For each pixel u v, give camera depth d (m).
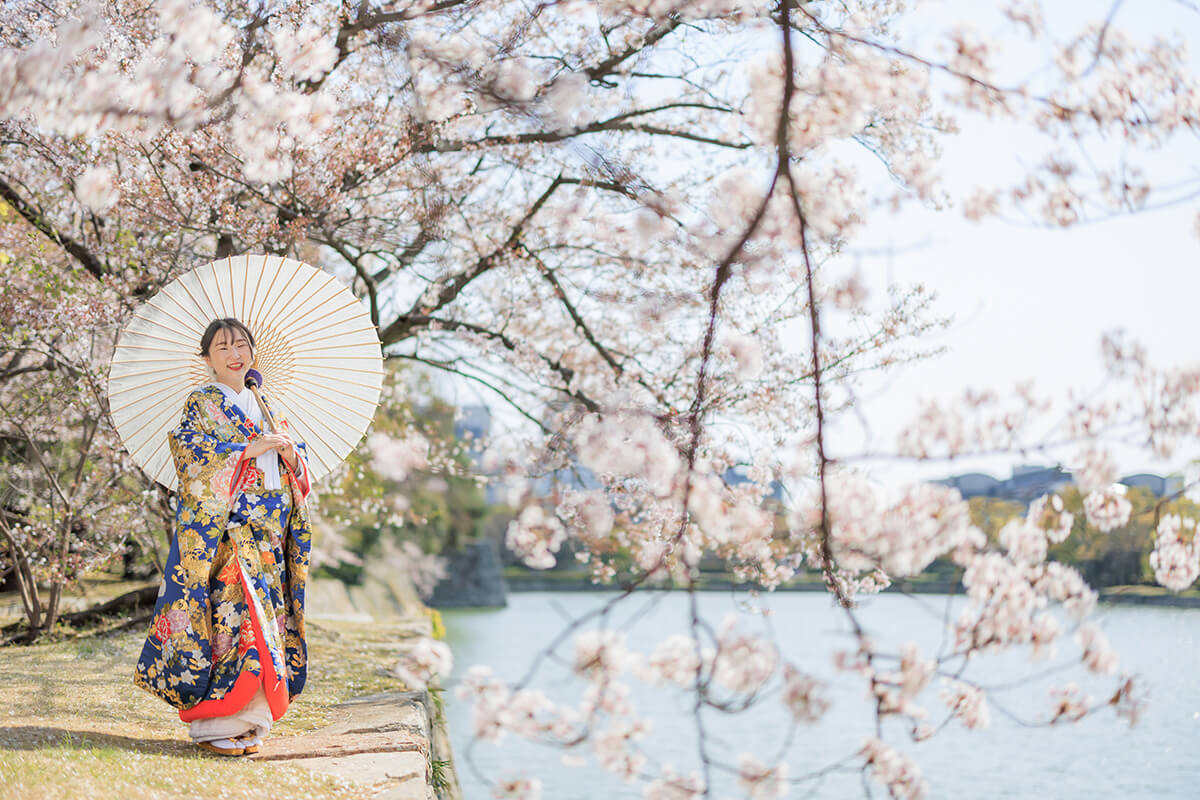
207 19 3.84
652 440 3.42
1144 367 3.21
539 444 6.65
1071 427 3.19
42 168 7.04
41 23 5.79
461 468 8.55
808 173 3.33
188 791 3.19
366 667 6.99
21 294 7.04
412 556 18.30
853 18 4.45
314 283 4.63
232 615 3.99
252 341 4.36
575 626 2.86
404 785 3.54
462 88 4.12
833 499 3.18
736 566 4.48
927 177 4.14
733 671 2.83
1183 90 3.57
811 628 22.05
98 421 7.37
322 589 15.28
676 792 2.91
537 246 7.87
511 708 2.90
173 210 6.37
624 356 7.86
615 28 6.17
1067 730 11.65
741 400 6.70
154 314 4.48
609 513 4.42
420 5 5.77
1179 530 3.26
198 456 4.05
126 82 3.49
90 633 8.01
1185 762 10.29
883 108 4.70
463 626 31.28
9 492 8.08
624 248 7.19
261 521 4.14
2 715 4.35
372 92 6.59
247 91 4.61
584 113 4.05
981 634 3.04
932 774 10.24
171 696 3.92
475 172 7.68
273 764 3.72
